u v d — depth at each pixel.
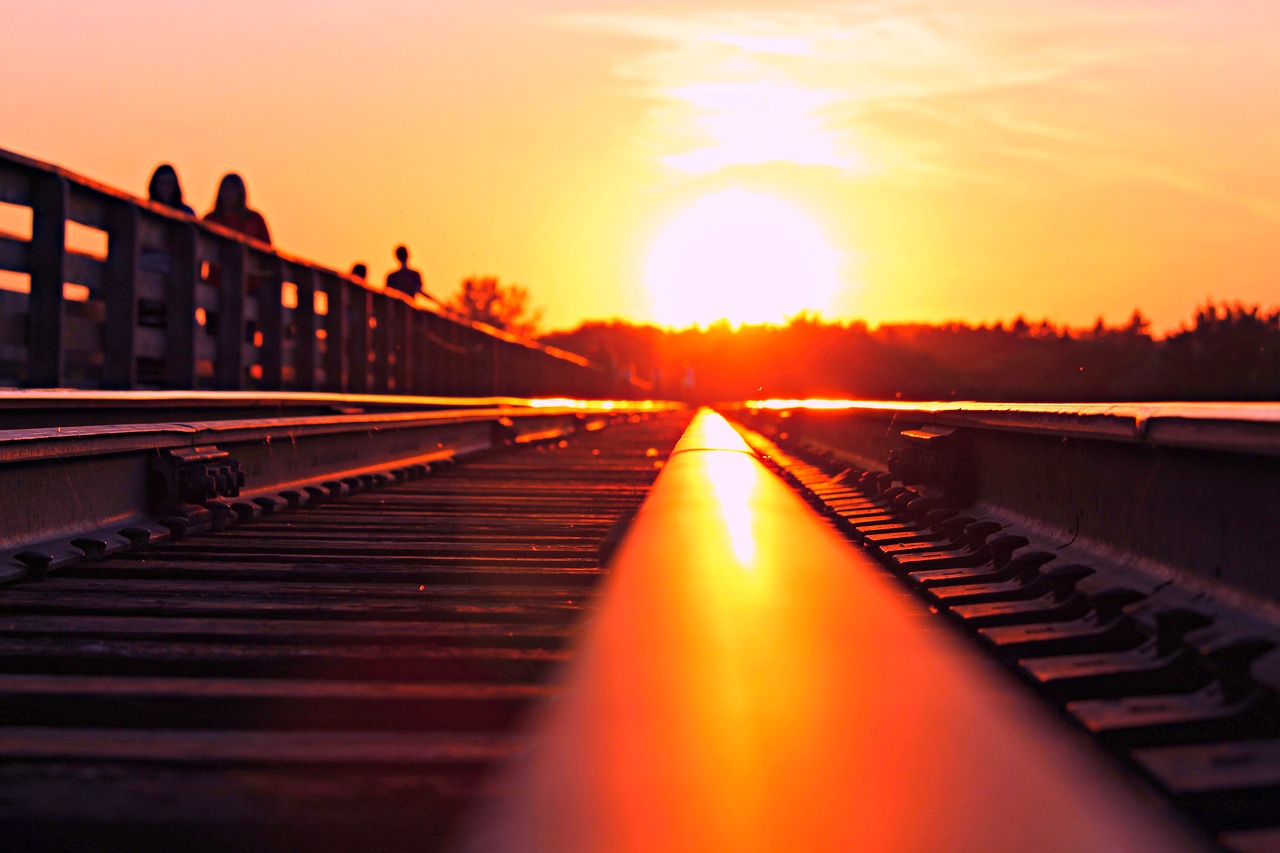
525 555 4.62
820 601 2.38
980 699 1.89
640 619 2.25
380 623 3.08
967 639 2.87
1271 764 1.65
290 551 4.71
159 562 4.32
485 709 2.26
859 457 8.43
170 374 9.73
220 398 9.27
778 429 15.80
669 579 2.60
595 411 27.34
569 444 17.19
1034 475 3.99
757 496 4.22
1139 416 2.64
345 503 7.27
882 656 2.01
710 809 1.32
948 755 1.51
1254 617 2.24
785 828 1.27
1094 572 2.99
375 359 16.91
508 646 2.87
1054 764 1.65
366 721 2.26
